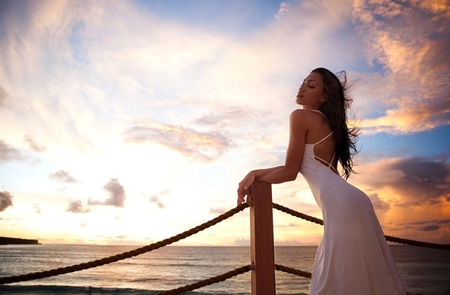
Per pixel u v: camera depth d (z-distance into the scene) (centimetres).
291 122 226
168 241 228
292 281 3231
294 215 259
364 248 191
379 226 203
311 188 219
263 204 236
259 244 230
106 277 3878
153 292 2870
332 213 199
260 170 241
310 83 236
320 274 199
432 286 3262
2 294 2588
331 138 222
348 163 234
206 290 2888
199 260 5709
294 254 7169
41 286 2806
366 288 185
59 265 4981
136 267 4728
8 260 5803
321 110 234
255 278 227
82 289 2789
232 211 237
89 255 6912
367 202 202
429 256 4938
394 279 194
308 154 219
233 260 5838
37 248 9250
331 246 195
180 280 3753
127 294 2856
